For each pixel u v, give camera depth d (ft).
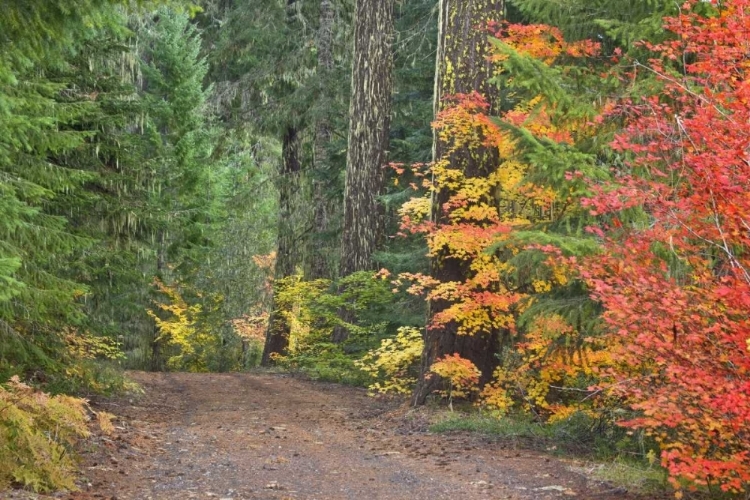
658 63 26.21
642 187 21.93
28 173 29.35
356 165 61.16
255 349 108.06
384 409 41.88
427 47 67.05
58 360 35.73
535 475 24.00
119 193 41.22
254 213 96.99
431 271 38.86
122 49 40.50
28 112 27.99
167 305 88.33
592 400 32.48
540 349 33.24
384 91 60.75
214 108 86.28
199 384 58.08
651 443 26.23
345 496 21.59
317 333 64.54
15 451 18.94
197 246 87.10
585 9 31.58
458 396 37.60
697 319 18.02
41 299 27.30
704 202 18.49
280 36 77.36
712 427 17.53
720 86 23.58
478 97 36.52
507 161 36.83
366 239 61.00
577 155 25.40
